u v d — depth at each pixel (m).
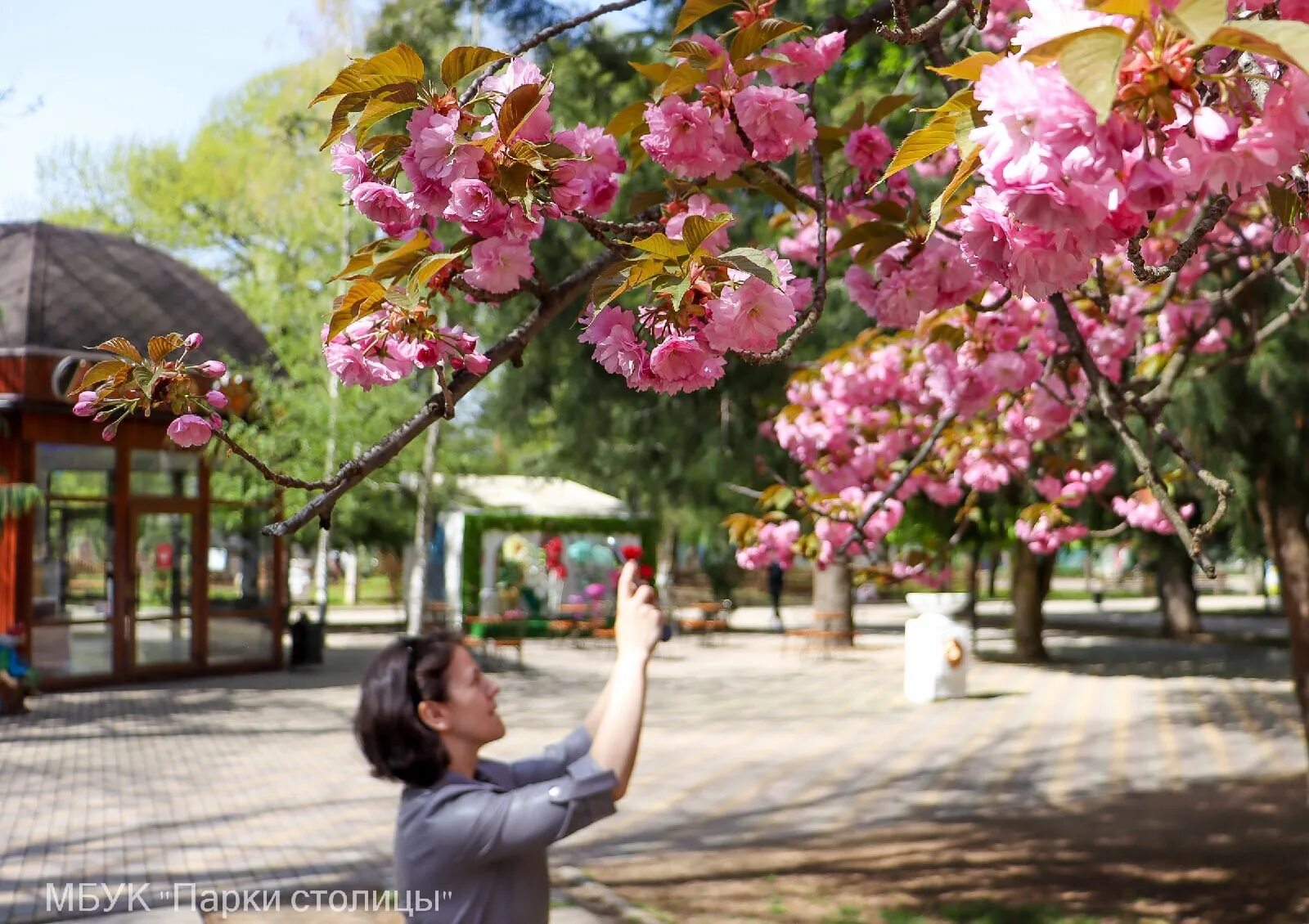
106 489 20.33
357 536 33.75
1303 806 10.38
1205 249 7.16
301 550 44.25
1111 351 6.75
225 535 22.38
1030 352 5.46
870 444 7.68
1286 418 10.55
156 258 22.62
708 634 30.75
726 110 3.22
